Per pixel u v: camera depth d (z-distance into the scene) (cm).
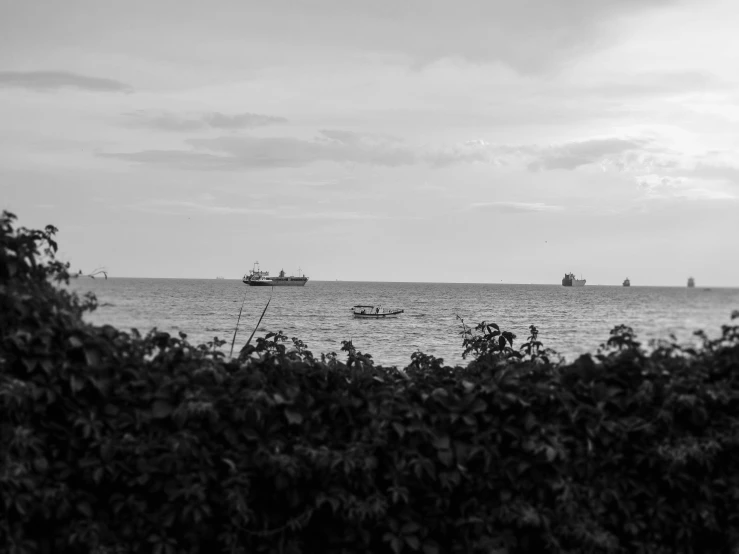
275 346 545
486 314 5250
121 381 430
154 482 411
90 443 414
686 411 458
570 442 446
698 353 490
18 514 400
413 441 432
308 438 433
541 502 436
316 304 8756
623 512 454
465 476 431
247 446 426
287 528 434
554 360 513
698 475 465
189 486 402
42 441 398
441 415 440
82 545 409
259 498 434
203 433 418
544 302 9338
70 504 405
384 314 5250
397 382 475
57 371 409
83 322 438
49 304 426
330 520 442
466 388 450
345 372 479
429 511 437
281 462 404
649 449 449
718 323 508
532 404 453
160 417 411
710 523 452
